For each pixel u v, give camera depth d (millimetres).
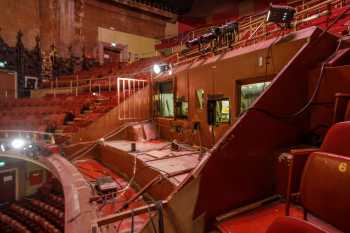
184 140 6121
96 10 14656
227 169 2482
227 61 4852
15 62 11828
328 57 3205
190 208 2336
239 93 4699
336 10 5777
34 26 12531
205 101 5434
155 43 17203
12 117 9492
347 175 1502
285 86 2881
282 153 2656
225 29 5633
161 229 2191
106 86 11391
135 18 16219
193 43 6543
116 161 5902
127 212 2180
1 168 10422
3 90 11391
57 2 13305
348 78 2654
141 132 7137
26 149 7457
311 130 3041
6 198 10633
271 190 2768
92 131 7535
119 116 7625
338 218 1530
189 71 5973
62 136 7789
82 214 3195
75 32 13938
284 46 3764
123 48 15734
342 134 1869
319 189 1664
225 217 2377
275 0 13102
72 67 13891
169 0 16250
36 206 10250
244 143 2590
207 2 16250
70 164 5988
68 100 10344
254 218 2359
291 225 1181
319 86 2930
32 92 12297
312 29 3400
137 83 8414
